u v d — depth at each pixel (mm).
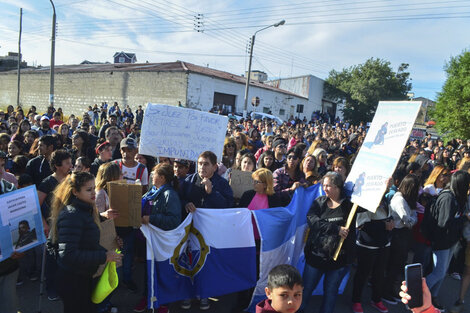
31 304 3662
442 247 3934
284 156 6223
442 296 4594
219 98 24422
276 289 2029
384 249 3998
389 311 4117
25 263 4375
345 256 3305
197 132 4832
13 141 5297
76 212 2504
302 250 4133
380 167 3199
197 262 3578
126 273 3936
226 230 3641
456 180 3908
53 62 18562
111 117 9867
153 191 3688
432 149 13250
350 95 38688
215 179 3926
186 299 3652
